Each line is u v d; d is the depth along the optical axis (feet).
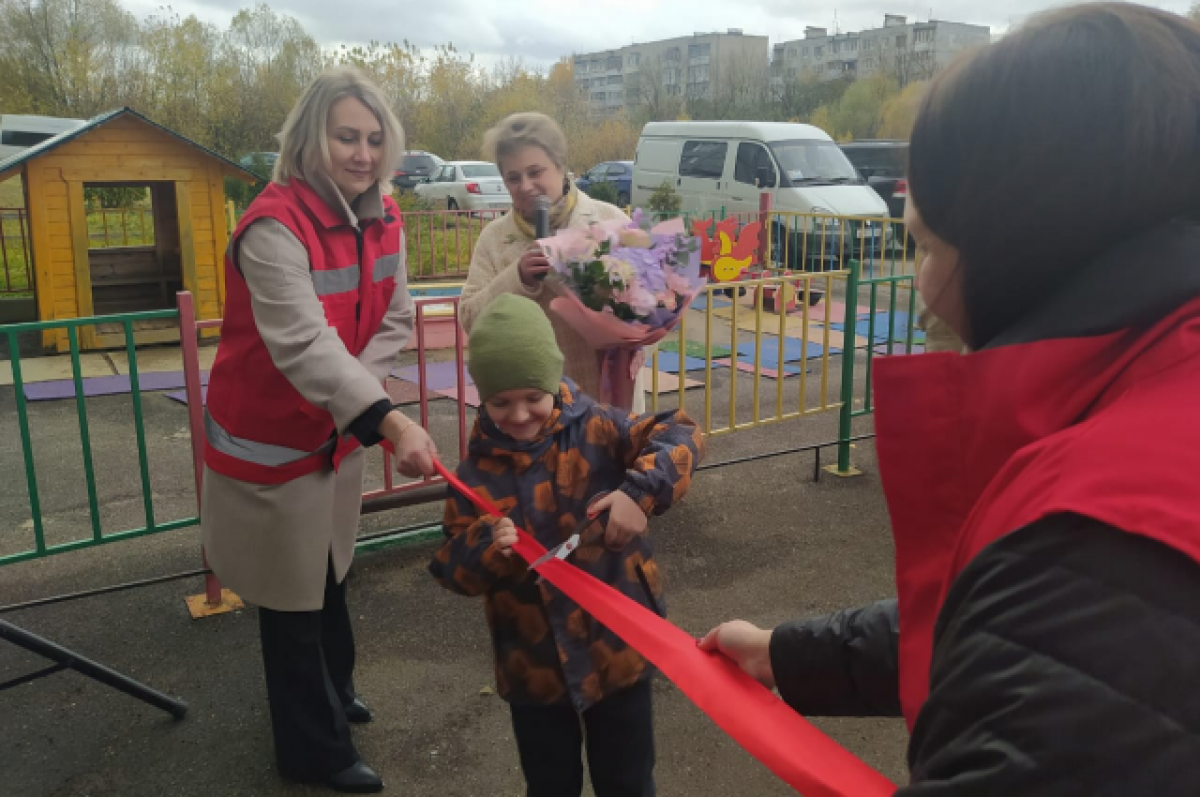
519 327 6.20
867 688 3.62
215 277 28.32
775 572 12.92
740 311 32.22
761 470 16.88
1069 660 1.85
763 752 3.46
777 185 41.70
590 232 10.03
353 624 11.57
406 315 8.60
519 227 11.05
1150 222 2.29
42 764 8.94
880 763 9.02
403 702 9.96
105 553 13.64
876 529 14.29
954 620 2.15
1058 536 1.98
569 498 6.57
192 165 27.45
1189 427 2.01
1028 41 2.38
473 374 6.30
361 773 8.54
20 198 60.23
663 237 10.37
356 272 7.79
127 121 26.40
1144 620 1.80
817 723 9.61
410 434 6.48
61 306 26.27
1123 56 2.24
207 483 8.10
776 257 35.63
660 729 9.45
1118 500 1.93
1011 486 2.23
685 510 14.99
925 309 2.86
